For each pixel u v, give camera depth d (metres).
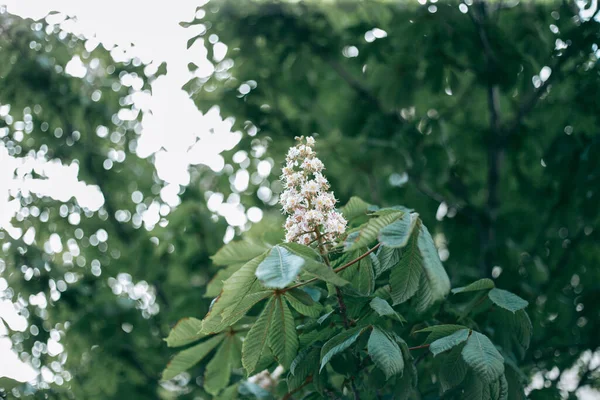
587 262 6.32
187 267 6.69
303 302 2.83
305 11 6.86
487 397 2.95
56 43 7.11
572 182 5.95
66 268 6.99
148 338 6.50
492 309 3.60
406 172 6.30
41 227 7.21
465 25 5.84
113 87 7.50
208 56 6.68
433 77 5.86
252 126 6.93
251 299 2.75
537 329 5.65
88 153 7.43
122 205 7.63
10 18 6.90
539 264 6.15
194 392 6.36
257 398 4.34
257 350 2.96
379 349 2.70
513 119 6.75
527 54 5.96
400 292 2.85
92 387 6.27
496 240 6.31
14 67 6.85
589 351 6.17
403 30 5.94
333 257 3.15
